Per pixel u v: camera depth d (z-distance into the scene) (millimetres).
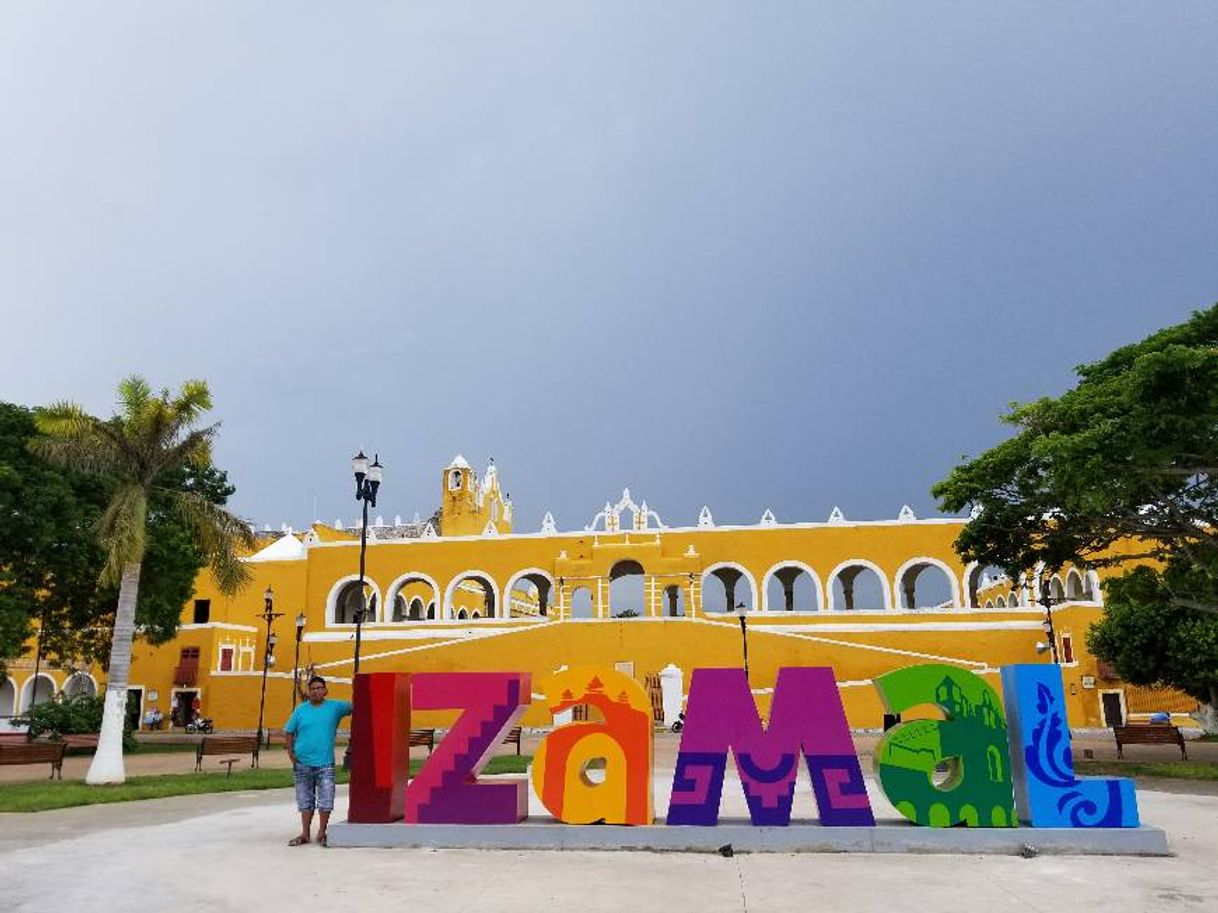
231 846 10734
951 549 46219
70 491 28719
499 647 45031
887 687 10578
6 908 7547
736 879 8625
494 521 70688
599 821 10648
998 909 7383
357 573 51375
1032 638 41719
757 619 45250
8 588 27953
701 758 10719
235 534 22172
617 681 10930
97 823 12945
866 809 10375
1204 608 22625
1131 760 22578
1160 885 8305
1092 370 22641
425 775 10984
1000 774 10352
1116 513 21516
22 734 33656
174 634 35938
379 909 7449
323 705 11008
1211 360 17141
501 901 7723
